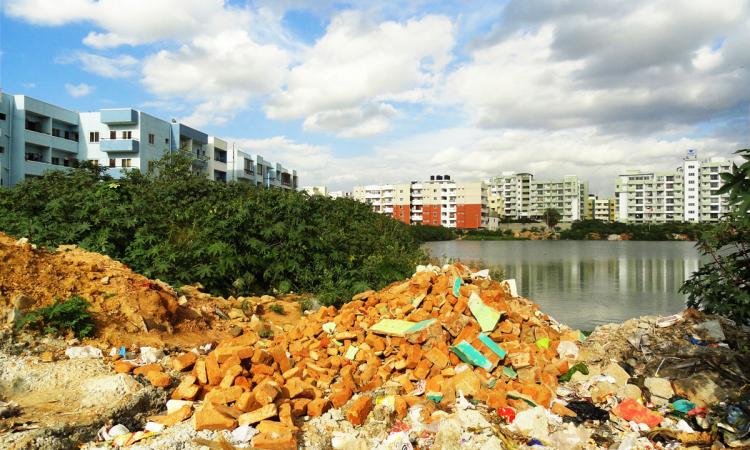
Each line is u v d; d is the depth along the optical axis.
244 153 54.88
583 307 15.49
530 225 99.19
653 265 30.95
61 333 6.18
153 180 18.98
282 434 4.21
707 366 5.66
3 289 6.33
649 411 4.91
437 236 71.50
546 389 5.31
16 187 12.77
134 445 4.08
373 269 12.05
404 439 4.27
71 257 8.22
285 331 8.39
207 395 4.91
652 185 107.75
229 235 11.17
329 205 19.33
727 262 6.40
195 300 8.92
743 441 4.19
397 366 6.04
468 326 6.55
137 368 5.59
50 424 4.20
